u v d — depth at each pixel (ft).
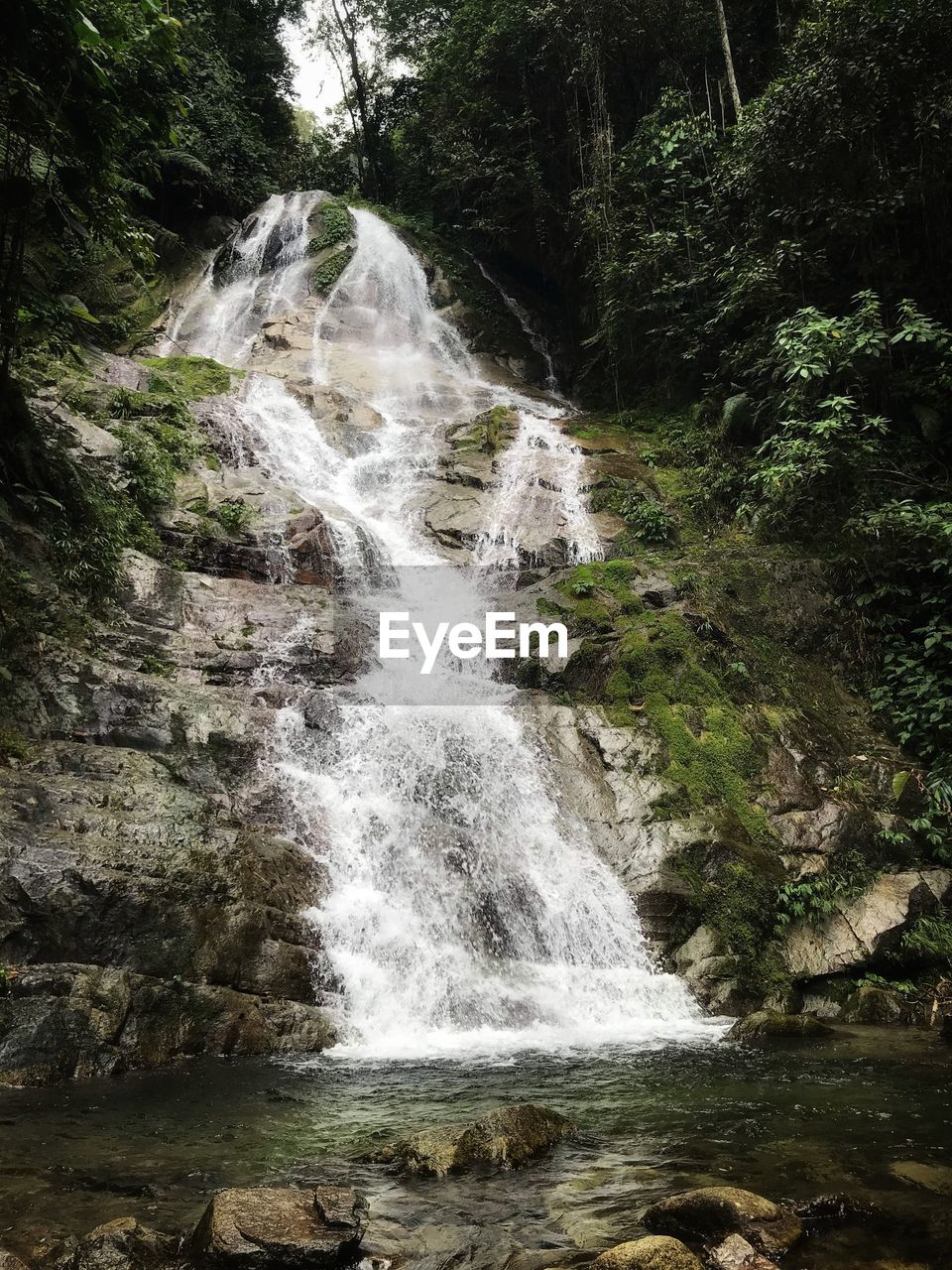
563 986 24.54
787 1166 13.17
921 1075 18.56
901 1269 10.11
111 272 65.10
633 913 26.86
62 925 19.48
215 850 22.66
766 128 44.16
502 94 72.23
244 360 61.77
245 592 35.22
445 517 45.37
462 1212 11.55
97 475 34.88
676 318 54.60
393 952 23.76
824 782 32.30
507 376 69.15
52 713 25.49
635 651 34.53
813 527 41.93
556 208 70.33
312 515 40.09
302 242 73.41
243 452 45.50
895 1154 13.67
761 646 36.91
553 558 42.83
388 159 97.91
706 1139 14.38
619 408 59.93
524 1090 17.29
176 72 76.33
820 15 46.44
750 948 26.86
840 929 27.43
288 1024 20.94
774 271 44.78
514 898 26.32
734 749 32.12
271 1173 12.84
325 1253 10.12
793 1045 21.50
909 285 43.75
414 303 72.59
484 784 29.91
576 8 63.41
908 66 40.04
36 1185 12.33
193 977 20.47
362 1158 13.46
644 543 43.91
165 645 31.07
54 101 24.58
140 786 23.75
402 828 27.48
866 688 37.27
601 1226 11.12
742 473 46.57
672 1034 22.62
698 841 28.50
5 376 29.86
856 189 43.70
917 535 35.70
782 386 46.01
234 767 26.81
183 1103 16.26
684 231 53.52
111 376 46.03
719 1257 10.00
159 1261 10.09
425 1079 18.15
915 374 42.16
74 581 29.94
